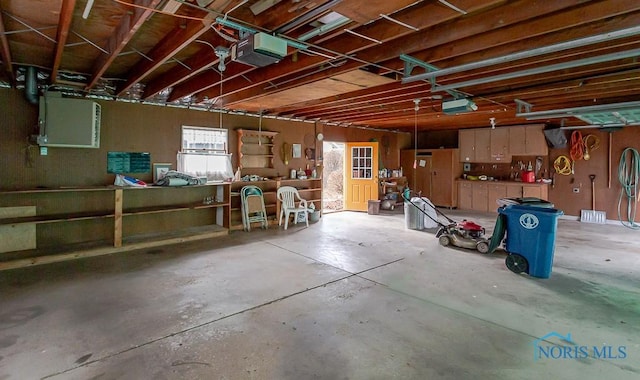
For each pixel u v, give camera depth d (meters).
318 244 5.68
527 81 4.38
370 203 8.84
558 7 2.32
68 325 2.84
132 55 3.95
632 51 2.82
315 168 8.30
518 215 4.23
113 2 2.66
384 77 4.15
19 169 4.74
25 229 4.83
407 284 3.89
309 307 3.26
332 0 2.29
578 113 5.52
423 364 2.36
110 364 2.31
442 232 5.90
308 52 3.28
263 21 2.75
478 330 2.85
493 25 2.66
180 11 2.49
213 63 3.67
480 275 4.21
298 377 2.21
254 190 6.87
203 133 6.45
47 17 2.93
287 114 7.43
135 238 5.57
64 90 4.95
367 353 2.49
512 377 2.23
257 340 2.65
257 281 3.93
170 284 3.81
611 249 5.46
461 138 9.80
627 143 7.54
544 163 8.70
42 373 2.20
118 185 5.20
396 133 10.64
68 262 4.54
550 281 4.00
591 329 2.88
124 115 5.55
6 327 2.80
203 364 2.33
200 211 6.59
